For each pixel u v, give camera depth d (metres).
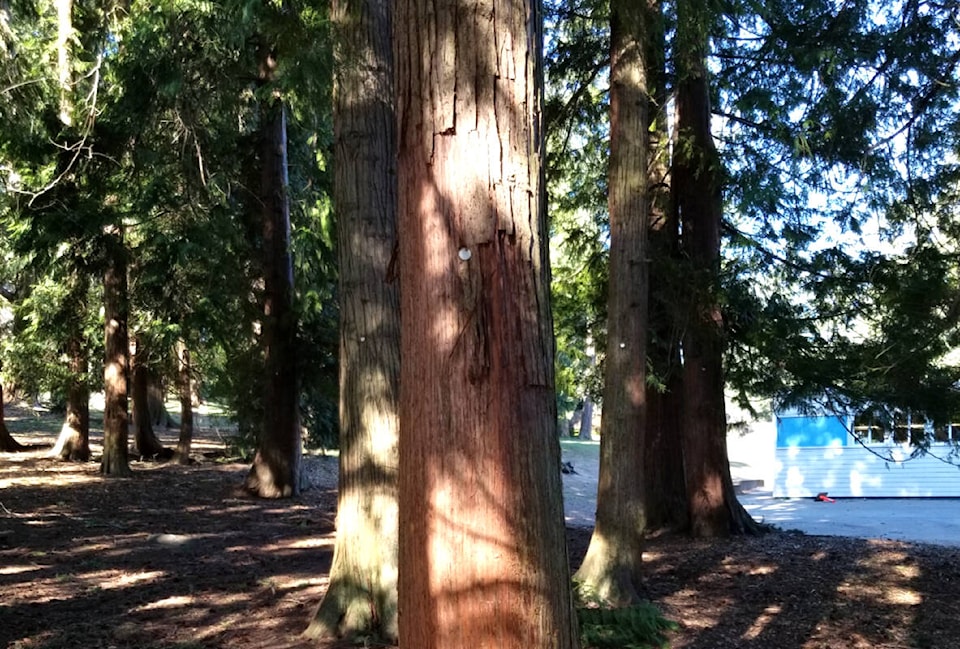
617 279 8.08
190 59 12.20
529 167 2.45
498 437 2.30
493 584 2.24
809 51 10.09
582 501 21.64
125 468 18.64
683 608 8.18
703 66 10.66
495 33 2.40
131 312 18.73
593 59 11.41
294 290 17.08
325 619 6.43
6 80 11.78
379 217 6.68
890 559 10.27
